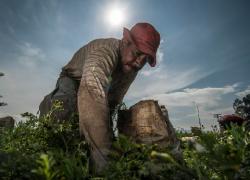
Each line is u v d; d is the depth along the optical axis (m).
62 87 3.48
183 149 3.01
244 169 1.62
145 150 2.16
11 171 1.86
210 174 1.91
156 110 2.98
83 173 2.13
